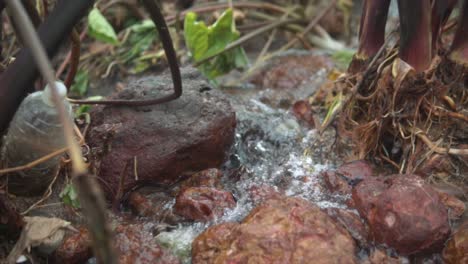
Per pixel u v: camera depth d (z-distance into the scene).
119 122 0.92
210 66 1.25
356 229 0.83
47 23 0.75
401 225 0.80
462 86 0.94
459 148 0.93
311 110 1.10
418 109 0.93
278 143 1.03
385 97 0.93
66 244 0.81
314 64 1.29
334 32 1.59
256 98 1.21
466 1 0.90
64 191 0.88
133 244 0.79
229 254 0.77
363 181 0.88
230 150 0.98
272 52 1.46
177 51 1.32
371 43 0.98
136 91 0.95
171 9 1.51
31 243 0.80
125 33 1.39
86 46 1.38
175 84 0.90
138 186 0.91
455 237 0.80
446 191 0.90
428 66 0.90
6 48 1.18
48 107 0.78
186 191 0.88
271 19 1.55
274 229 0.77
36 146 0.80
